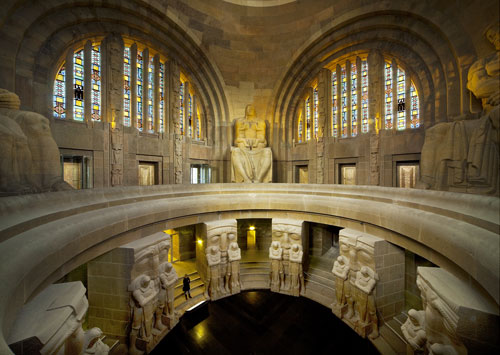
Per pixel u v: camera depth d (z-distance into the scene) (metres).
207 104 13.45
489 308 3.21
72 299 3.46
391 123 10.66
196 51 12.18
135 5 9.77
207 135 13.77
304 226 10.15
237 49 12.80
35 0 7.46
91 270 6.43
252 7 12.30
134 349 6.30
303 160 13.44
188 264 11.77
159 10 10.27
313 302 10.36
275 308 10.77
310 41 11.70
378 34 10.22
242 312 10.49
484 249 3.27
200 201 8.98
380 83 10.70
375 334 7.11
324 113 12.51
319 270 10.92
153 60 11.70
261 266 11.59
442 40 8.32
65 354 3.48
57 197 4.66
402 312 7.49
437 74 8.81
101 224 5.30
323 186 9.57
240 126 12.73
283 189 10.31
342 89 12.28
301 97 13.70
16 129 5.17
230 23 12.38
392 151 10.45
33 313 3.08
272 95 13.30
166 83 11.98
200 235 10.05
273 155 13.60
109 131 9.84
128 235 6.55
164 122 12.02
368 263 7.18
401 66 10.33
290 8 12.02
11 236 3.33
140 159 10.93
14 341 2.58
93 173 9.48
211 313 10.32
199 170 13.88
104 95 9.77
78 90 9.27
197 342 8.73
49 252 3.59
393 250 7.18
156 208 7.38
